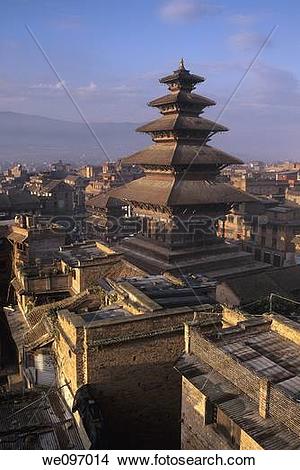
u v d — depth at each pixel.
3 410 27.61
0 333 44.91
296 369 19.67
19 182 166.50
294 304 46.53
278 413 16.02
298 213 86.56
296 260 75.44
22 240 54.53
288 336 22.52
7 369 40.91
